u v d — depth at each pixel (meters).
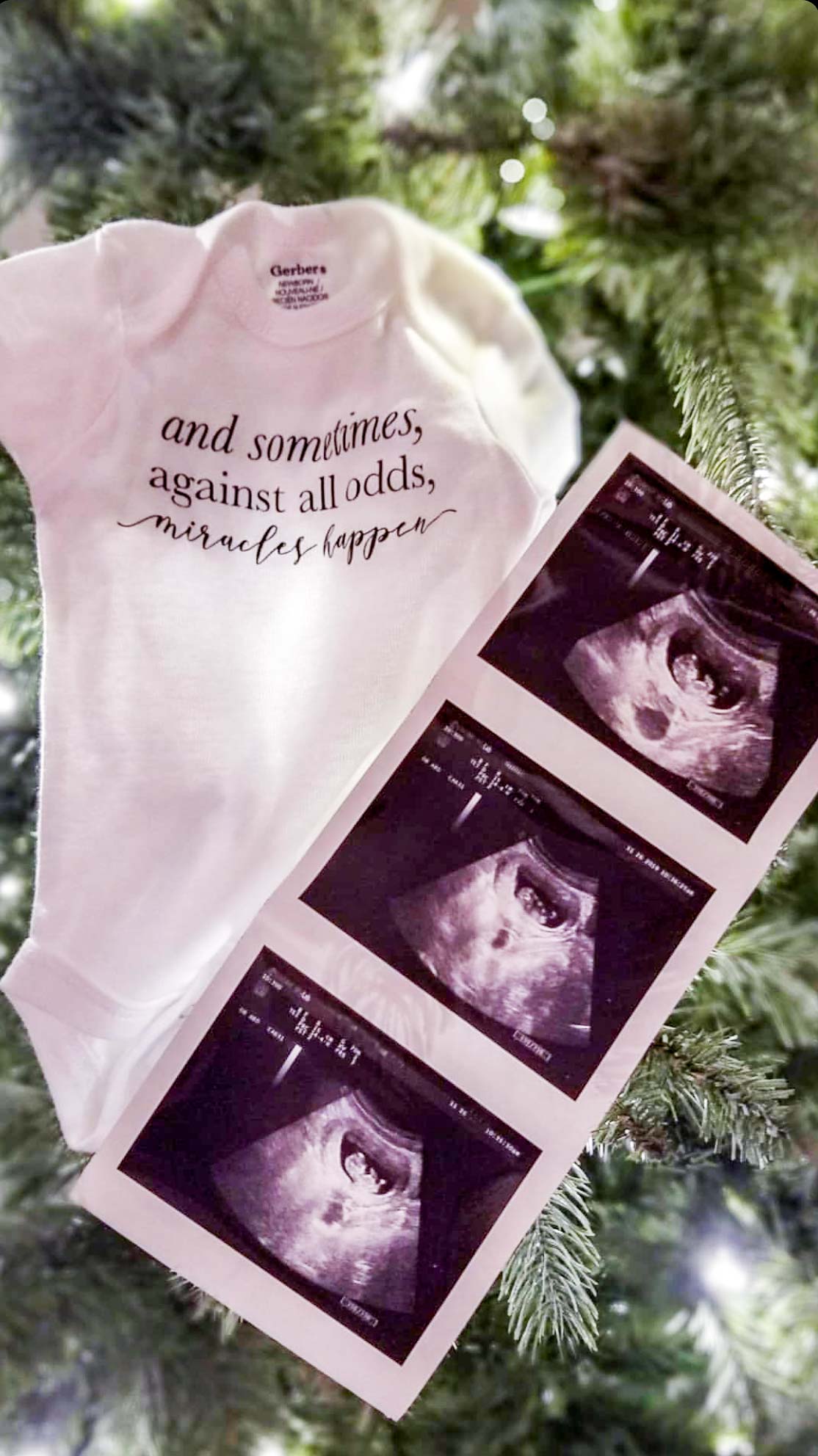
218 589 0.55
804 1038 0.65
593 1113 0.48
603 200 0.50
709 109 0.47
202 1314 0.65
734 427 0.52
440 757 0.49
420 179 0.57
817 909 0.71
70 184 0.57
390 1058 0.49
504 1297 0.58
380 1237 0.48
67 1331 0.67
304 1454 0.70
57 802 0.54
